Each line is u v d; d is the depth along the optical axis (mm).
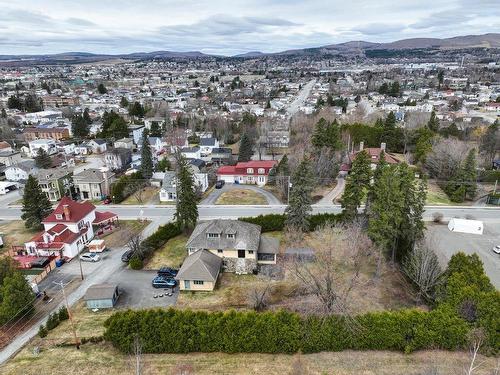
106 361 29719
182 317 30688
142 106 172375
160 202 69000
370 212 47812
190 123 137375
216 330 30156
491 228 54562
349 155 86750
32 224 57594
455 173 69125
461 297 30812
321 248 46688
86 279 43906
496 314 29266
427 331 29484
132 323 30609
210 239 44688
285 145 108125
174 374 27922
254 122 124625
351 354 29750
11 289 35938
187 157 94750
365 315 30453
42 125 139000
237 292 39969
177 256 48250
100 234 55688
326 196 68438
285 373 27875
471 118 129125
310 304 34312
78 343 31578
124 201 70000
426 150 79125
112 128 119500
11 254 49656
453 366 27906
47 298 40062
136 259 45719
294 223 50781
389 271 42250
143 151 79812
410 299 37094
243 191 73250
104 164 95250
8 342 33344
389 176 43719
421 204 42719
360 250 43062
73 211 53281
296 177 50625
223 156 96438
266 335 29891
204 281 40000
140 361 29422
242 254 43719
